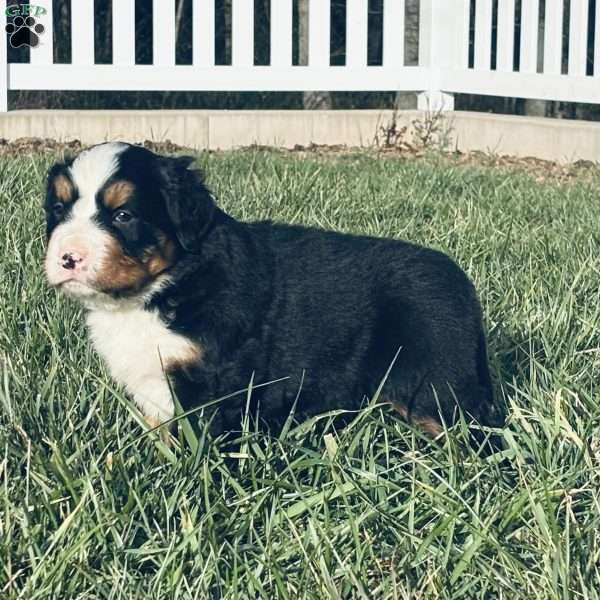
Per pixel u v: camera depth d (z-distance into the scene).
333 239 1.01
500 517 0.80
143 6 3.69
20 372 1.00
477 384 0.97
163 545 0.77
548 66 2.61
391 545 0.79
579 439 0.85
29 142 2.49
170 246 0.93
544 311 1.20
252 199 1.74
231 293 0.94
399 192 1.93
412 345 0.97
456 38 2.76
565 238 1.58
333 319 0.98
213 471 0.88
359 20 2.76
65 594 0.72
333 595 0.69
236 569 0.72
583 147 2.47
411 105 3.62
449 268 1.00
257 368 0.96
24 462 0.86
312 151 2.57
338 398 0.99
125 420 0.94
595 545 0.76
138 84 2.66
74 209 0.92
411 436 0.94
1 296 1.19
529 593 0.73
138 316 0.94
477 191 1.98
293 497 0.82
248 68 2.70
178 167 0.96
